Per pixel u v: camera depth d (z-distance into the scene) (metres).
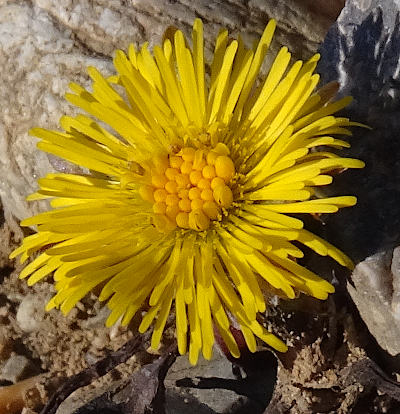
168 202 0.06
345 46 0.07
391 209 0.07
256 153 0.07
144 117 0.07
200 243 0.06
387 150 0.07
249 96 0.07
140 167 0.07
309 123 0.06
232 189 0.06
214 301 0.06
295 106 0.06
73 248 0.06
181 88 0.07
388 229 0.07
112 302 0.06
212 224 0.06
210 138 0.07
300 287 0.06
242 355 0.07
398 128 0.07
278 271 0.06
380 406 0.07
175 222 0.06
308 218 0.07
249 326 0.06
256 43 0.07
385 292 0.07
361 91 0.07
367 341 0.07
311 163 0.06
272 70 0.07
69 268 0.06
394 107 0.07
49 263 0.06
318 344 0.07
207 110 0.07
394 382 0.07
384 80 0.07
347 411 0.07
